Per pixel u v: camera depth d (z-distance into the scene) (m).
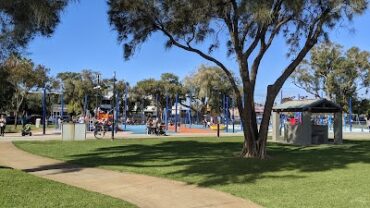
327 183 13.28
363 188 12.45
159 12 20.88
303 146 28.41
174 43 21.56
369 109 76.62
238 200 11.16
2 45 15.46
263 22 18.03
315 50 67.94
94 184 13.68
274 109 33.91
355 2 19.03
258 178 14.25
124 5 20.33
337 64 68.19
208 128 59.06
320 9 20.11
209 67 73.94
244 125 21.11
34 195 11.21
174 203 11.05
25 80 50.91
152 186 13.23
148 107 97.56
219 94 72.94
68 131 31.69
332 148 26.69
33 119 77.88
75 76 83.94
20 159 19.83
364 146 28.47
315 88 69.94
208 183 13.38
